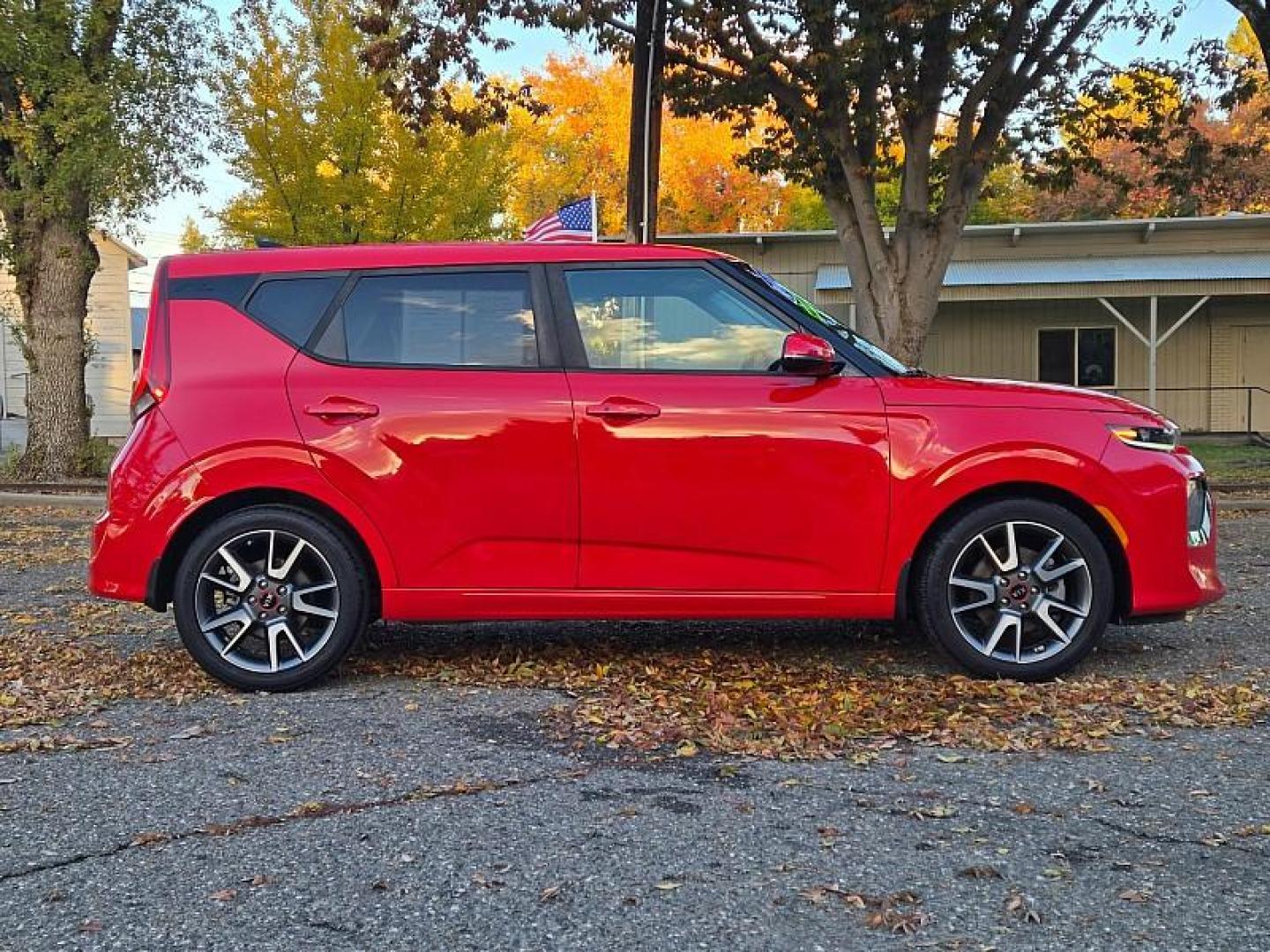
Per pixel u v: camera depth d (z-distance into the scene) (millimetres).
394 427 4809
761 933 2611
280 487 4801
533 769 3777
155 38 15938
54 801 3500
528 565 4844
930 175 14492
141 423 4922
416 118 14891
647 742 4047
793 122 13742
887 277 13766
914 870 2949
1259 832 3191
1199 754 3895
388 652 5520
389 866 2992
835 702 4535
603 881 2896
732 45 13555
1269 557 8672
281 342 4949
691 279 4969
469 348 4934
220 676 4820
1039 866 2965
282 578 4844
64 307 16375
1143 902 2758
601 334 4938
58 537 10727
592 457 4793
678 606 4852
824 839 3156
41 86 14945
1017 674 4828
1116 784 3600
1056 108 15047
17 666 5320
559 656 5402
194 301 5004
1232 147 15406
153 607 4898
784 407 4797
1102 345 24359
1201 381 24297
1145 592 4805
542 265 4988
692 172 37250
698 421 4781
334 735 4176
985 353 24625
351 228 21328
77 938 2611
